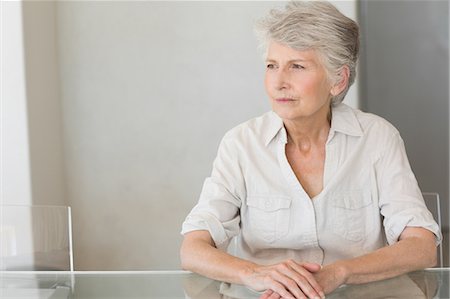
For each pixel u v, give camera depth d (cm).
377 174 254
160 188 490
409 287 211
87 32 483
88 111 488
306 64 235
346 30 238
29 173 431
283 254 257
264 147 254
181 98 484
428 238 239
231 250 267
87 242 494
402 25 496
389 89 501
